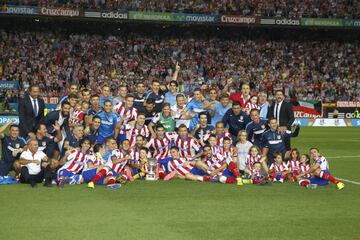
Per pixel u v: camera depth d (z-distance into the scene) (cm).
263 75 4822
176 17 4688
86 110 1506
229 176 1293
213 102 1548
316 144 2478
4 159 1286
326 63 5056
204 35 5131
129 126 1434
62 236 769
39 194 1095
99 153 1270
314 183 1259
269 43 5131
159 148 1381
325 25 4944
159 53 4847
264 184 1253
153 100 1478
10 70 4250
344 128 3756
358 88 4800
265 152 1437
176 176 1345
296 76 4847
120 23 4922
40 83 4169
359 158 1916
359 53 5169
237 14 4819
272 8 4909
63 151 1339
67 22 4784
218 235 783
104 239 755
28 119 1386
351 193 1150
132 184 1245
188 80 4591
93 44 4716
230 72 4797
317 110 4219
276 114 1527
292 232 805
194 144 1376
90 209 947
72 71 4356
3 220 860
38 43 4553
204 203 1014
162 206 980
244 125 1491
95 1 4581
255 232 802
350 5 5044
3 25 4628
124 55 4734
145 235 777
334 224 858
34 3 4344
